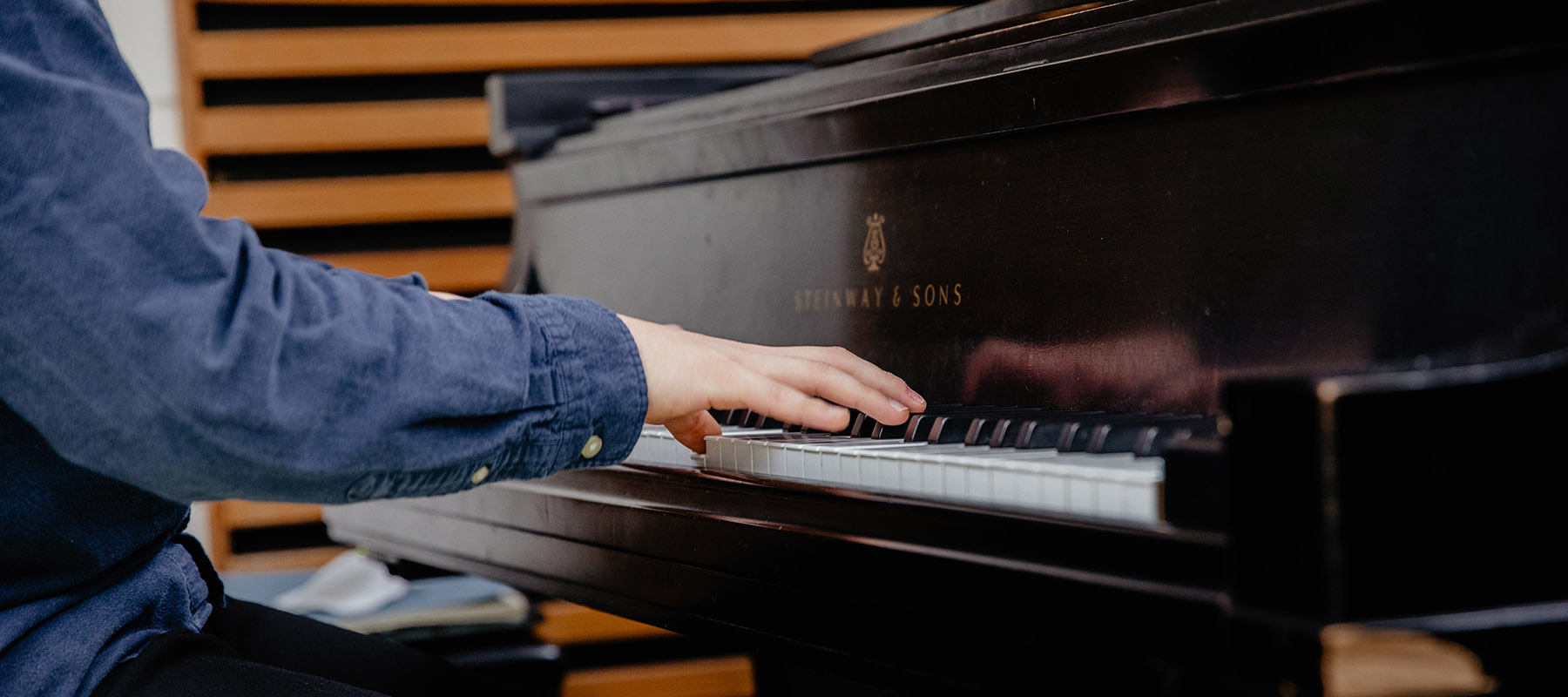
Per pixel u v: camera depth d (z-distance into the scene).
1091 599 0.69
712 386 0.95
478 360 0.86
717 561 0.96
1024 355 1.06
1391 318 0.79
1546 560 0.61
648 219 1.56
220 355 0.76
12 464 0.86
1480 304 0.74
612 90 2.00
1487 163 0.74
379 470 0.83
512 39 3.34
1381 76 0.78
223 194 3.26
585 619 3.29
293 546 3.30
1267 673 0.59
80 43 0.77
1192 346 0.92
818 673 1.60
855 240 1.24
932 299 1.15
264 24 3.25
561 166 1.72
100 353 0.75
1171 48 0.89
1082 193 1.01
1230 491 0.61
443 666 1.22
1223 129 0.90
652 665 3.36
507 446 0.88
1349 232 0.82
